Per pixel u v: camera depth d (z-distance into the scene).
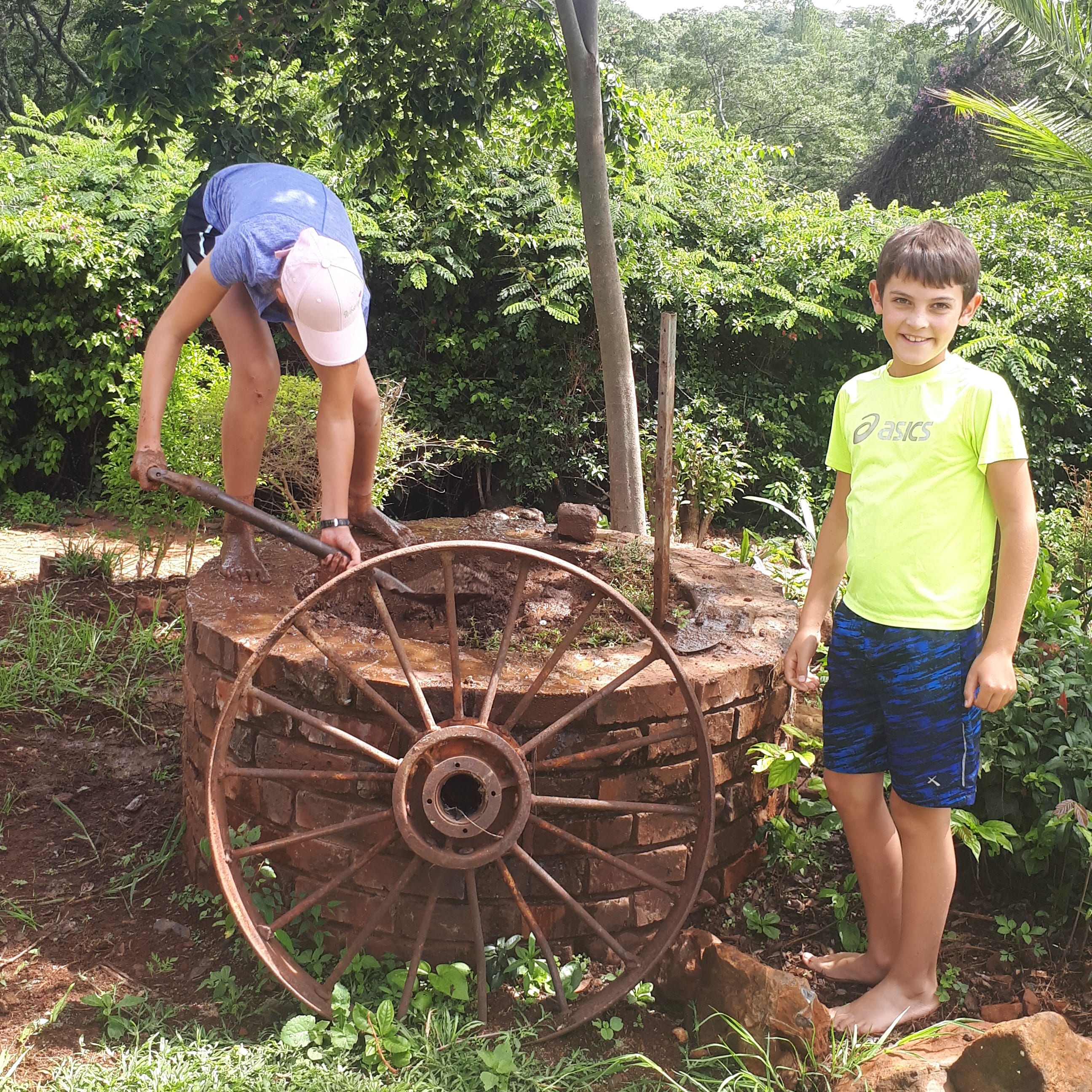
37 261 7.23
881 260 2.19
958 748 2.15
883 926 2.41
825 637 3.51
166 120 4.65
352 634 2.70
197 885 2.83
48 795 3.31
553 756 2.40
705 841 2.33
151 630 4.39
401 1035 2.21
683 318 8.80
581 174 5.24
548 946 2.30
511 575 3.29
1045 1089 1.86
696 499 7.11
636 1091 2.11
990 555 2.17
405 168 6.21
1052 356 9.56
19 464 7.81
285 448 4.96
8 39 18.61
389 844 2.39
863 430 2.24
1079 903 2.61
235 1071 2.11
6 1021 2.30
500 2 5.48
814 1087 2.07
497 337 8.38
